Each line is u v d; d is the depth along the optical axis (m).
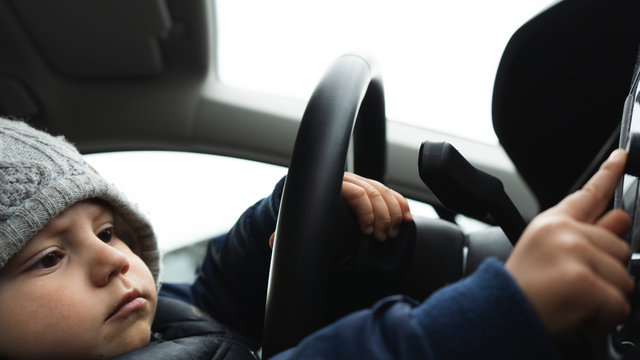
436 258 0.76
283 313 0.51
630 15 0.60
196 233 1.42
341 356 0.43
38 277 0.71
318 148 0.55
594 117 0.68
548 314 0.39
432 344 0.40
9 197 0.70
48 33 1.70
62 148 0.80
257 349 0.99
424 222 0.80
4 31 1.69
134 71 1.81
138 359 0.72
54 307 0.70
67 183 0.74
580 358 0.54
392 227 0.65
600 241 0.41
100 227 0.80
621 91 0.65
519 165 0.75
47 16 1.66
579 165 0.72
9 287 0.70
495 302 0.40
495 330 0.40
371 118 0.74
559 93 0.67
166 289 1.05
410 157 1.58
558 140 0.71
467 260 0.77
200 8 1.68
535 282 0.40
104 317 0.72
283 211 0.53
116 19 1.68
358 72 0.62
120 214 0.85
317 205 0.53
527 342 0.39
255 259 0.88
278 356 0.48
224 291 0.97
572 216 0.43
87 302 0.71
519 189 1.43
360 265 0.62
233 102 1.77
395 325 0.42
